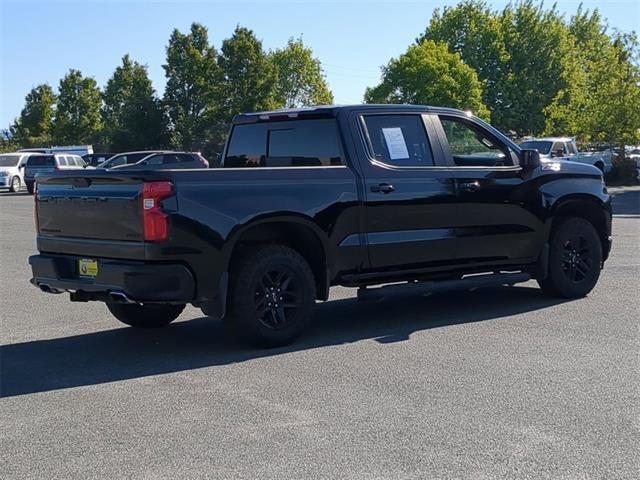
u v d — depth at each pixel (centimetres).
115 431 492
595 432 473
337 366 630
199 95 6000
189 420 509
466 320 797
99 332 793
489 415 505
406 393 553
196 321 839
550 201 861
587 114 3791
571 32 7138
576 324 765
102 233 665
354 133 745
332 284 733
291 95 8556
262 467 429
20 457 453
